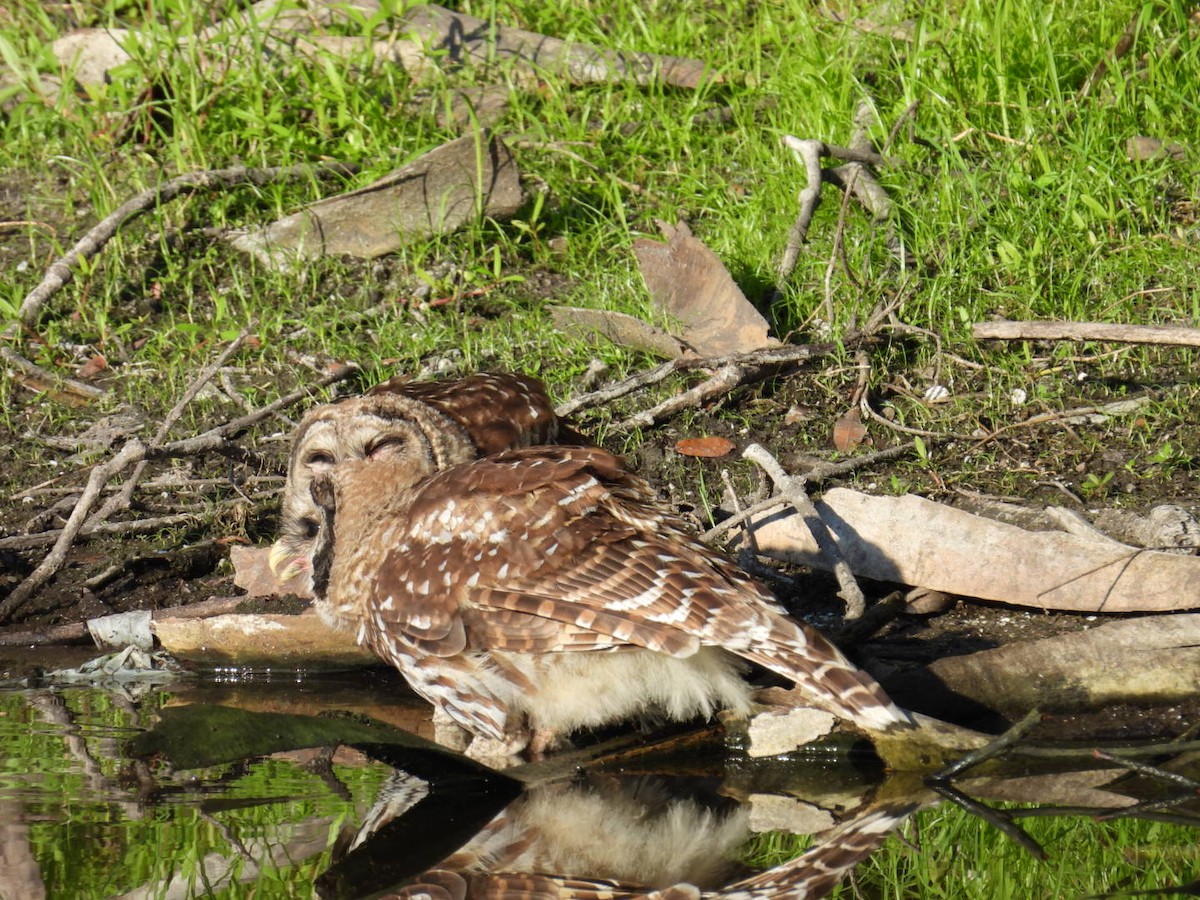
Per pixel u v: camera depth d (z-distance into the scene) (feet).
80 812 22.43
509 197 42.06
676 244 38.27
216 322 39.09
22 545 32.40
